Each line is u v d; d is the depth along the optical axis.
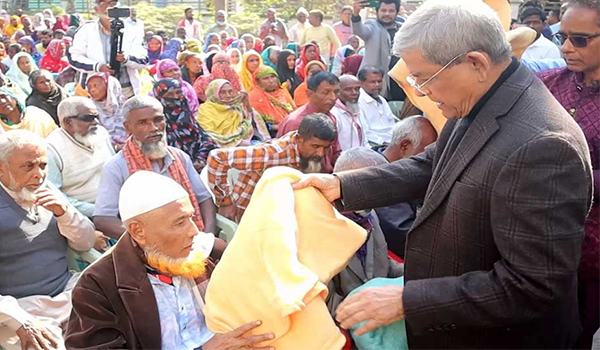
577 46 2.20
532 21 5.61
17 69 7.61
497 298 1.49
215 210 3.68
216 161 3.39
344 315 1.61
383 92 6.19
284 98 6.29
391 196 1.98
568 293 1.60
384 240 2.69
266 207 1.83
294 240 1.77
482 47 1.52
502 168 1.49
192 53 7.61
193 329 2.23
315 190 1.94
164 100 4.73
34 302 2.80
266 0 15.85
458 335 1.75
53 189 3.09
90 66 5.86
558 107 1.55
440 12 1.53
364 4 6.14
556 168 1.44
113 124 5.43
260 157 3.38
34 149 2.81
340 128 4.84
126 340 2.11
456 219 1.60
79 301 2.09
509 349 1.73
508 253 1.48
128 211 2.08
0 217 2.79
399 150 2.95
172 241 2.10
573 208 1.44
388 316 1.57
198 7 16.58
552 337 1.76
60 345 2.55
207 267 2.31
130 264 2.12
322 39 10.72
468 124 1.67
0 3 17.06
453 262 1.64
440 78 1.56
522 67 1.63
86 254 3.09
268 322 1.71
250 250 1.77
